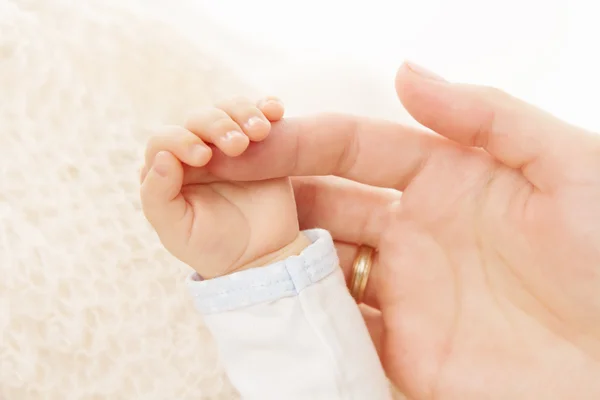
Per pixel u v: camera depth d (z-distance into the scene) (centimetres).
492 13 40
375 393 30
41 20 38
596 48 39
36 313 38
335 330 30
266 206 31
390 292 33
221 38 42
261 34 42
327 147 32
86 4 39
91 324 38
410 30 40
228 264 31
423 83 31
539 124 31
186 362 38
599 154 30
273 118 31
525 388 32
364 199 35
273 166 31
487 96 31
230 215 31
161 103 38
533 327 32
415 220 33
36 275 38
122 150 38
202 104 39
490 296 32
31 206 38
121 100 38
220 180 31
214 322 30
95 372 38
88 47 38
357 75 41
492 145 31
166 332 38
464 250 32
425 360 33
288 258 30
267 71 41
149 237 38
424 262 33
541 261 31
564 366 31
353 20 41
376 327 34
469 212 32
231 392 39
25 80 38
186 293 38
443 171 32
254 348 30
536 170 31
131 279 38
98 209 38
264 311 30
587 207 30
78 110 38
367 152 32
